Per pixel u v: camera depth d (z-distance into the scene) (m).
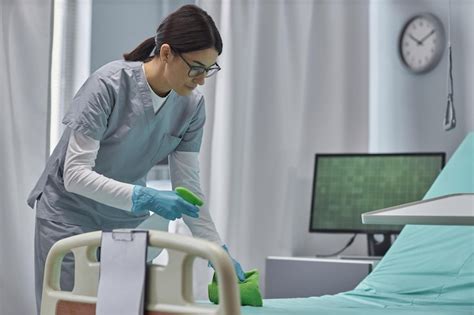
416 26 4.18
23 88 3.65
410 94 4.23
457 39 4.01
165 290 1.46
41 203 2.43
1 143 3.60
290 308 2.39
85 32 3.83
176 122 2.56
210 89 4.00
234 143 4.07
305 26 4.27
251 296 2.42
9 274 3.58
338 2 4.32
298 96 4.24
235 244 4.07
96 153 2.30
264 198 4.15
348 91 4.30
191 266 1.45
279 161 4.18
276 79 4.20
